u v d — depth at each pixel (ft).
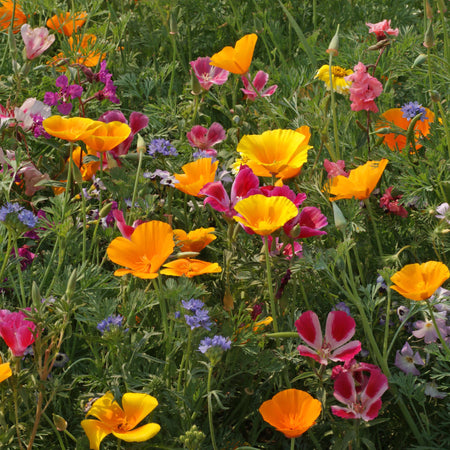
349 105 11.36
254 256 7.80
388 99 11.39
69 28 12.54
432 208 8.36
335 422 7.04
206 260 9.09
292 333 6.91
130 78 12.53
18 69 10.41
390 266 8.40
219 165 10.50
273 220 6.64
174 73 13.21
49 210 7.62
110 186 8.43
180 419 6.91
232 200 7.61
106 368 6.96
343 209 8.37
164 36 14.08
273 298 7.01
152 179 8.59
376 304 7.52
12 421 6.73
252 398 7.58
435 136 9.42
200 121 12.26
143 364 7.32
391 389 7.36
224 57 9.66
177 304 6.80
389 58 11.98
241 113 11.46
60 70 11.75
